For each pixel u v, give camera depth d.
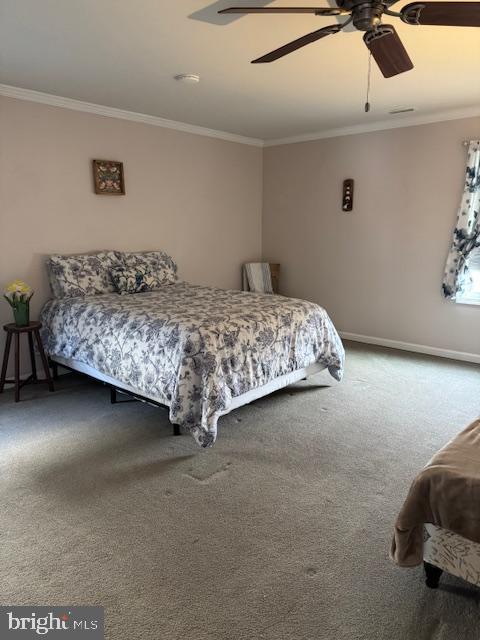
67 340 3.46
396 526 1.59
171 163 4.71
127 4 2.10
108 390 3.66
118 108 4.08
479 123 4.05
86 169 4.02
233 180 5.42
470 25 1.79
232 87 3.42
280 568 1.78
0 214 3.53
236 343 2.85
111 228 4.30
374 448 2.71
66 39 2.51
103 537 1.95
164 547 1.89
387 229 4.79
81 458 2.59
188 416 2.64
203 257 5.24
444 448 1.69
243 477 2.41
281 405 3.35
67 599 1.63
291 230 5.62
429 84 3.36
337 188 5.10
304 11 1.77
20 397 3.50
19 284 3.39
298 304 3.51
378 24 1.80
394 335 4.94
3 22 2.29
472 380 3.88
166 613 1.57
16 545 1.90
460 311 4.41
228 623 1.53
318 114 4.30
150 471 2.46
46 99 3.64
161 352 2.77
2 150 3.48
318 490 2.29
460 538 1.52
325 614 1.57
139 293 3.96
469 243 4.19
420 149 4.42
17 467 2.50
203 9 2.16
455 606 1.60
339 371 3.67
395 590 1.67
